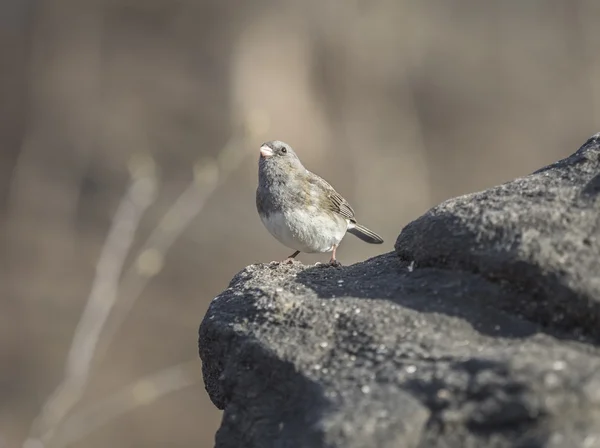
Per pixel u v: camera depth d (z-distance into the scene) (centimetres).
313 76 2089
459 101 2195
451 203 505
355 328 469
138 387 1534
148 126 1931
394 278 514
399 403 405
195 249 1862
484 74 2228
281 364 464
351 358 452
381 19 2183
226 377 491
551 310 439
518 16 2291
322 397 427
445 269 491
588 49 2281
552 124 2228
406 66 2181
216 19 1995
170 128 1930
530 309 449
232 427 479
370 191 2047
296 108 2023
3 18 1964
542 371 392
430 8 2244
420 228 508
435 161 2141
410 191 2080
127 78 1956
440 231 491
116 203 1881
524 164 2188
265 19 2033
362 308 482
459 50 2230
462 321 459
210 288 1839
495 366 402
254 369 481
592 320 428
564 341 430
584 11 2298
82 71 1958
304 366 455
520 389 390
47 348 1756
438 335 451
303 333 479
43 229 1866
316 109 2062
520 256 448
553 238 450
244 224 1908
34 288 1817
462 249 476
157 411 1680
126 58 1969
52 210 1880
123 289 1761
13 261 1834
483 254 465
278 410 459
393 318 468
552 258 441
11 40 1967
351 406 410
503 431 391
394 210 2039
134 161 1666
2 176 1903
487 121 2197
